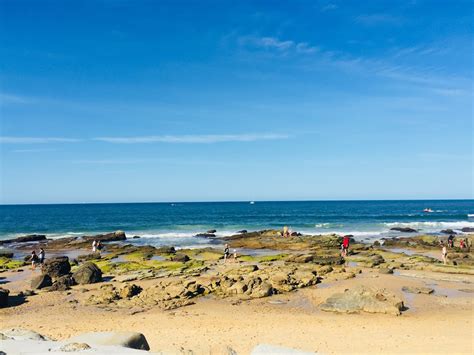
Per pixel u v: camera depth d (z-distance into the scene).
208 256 46.75
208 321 22.14
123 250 52.72
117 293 28.25
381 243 59.66
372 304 23.80
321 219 106.62
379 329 19.97
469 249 51.50
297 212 140.88
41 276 31.50
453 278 32.84
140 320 22.59
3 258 47.66
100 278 33.34
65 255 51.38
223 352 12.05
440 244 55.44
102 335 12.84
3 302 25.98
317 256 43.59
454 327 20.16
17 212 152.12
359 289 25.23
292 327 20.67
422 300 26.12
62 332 20.30
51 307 25.83
